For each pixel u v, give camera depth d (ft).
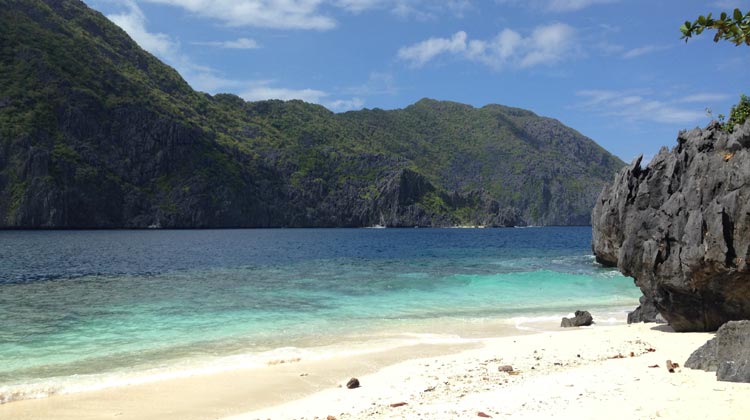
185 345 64.95
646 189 76.59
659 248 65.10
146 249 276.62
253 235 503.61
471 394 41.86
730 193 58.08
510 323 80.53
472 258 221.66
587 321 78.48
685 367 46.01
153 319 81.87
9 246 294.05
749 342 42.37
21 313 86.58
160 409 41.52
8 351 61.41
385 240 421.18
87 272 156.97
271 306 94.07
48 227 598.34
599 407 34.91
